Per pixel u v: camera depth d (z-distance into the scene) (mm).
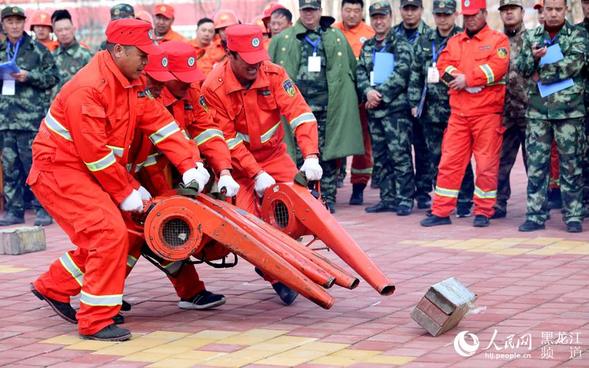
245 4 18516
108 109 6824
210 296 7801
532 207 10805
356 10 13773
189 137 7848
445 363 6094
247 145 8164
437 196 11367
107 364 6309
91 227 6781
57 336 7043
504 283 8266
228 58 8078
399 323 7137
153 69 7105
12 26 12453
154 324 7332
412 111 12086
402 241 10430
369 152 13109
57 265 7258
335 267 7031
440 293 6719
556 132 10609
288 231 7480
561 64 10445
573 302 7531
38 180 6988
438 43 11812
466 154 11242
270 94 8070
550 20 10438
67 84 6871
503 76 11008
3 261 9961
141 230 7203
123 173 6859
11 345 6828
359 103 12664
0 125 12430
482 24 11039
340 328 7047
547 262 9086
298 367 6098
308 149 7957
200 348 6625
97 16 18922
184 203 6863
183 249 6883
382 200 12586
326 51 12273
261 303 7945
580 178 10656
